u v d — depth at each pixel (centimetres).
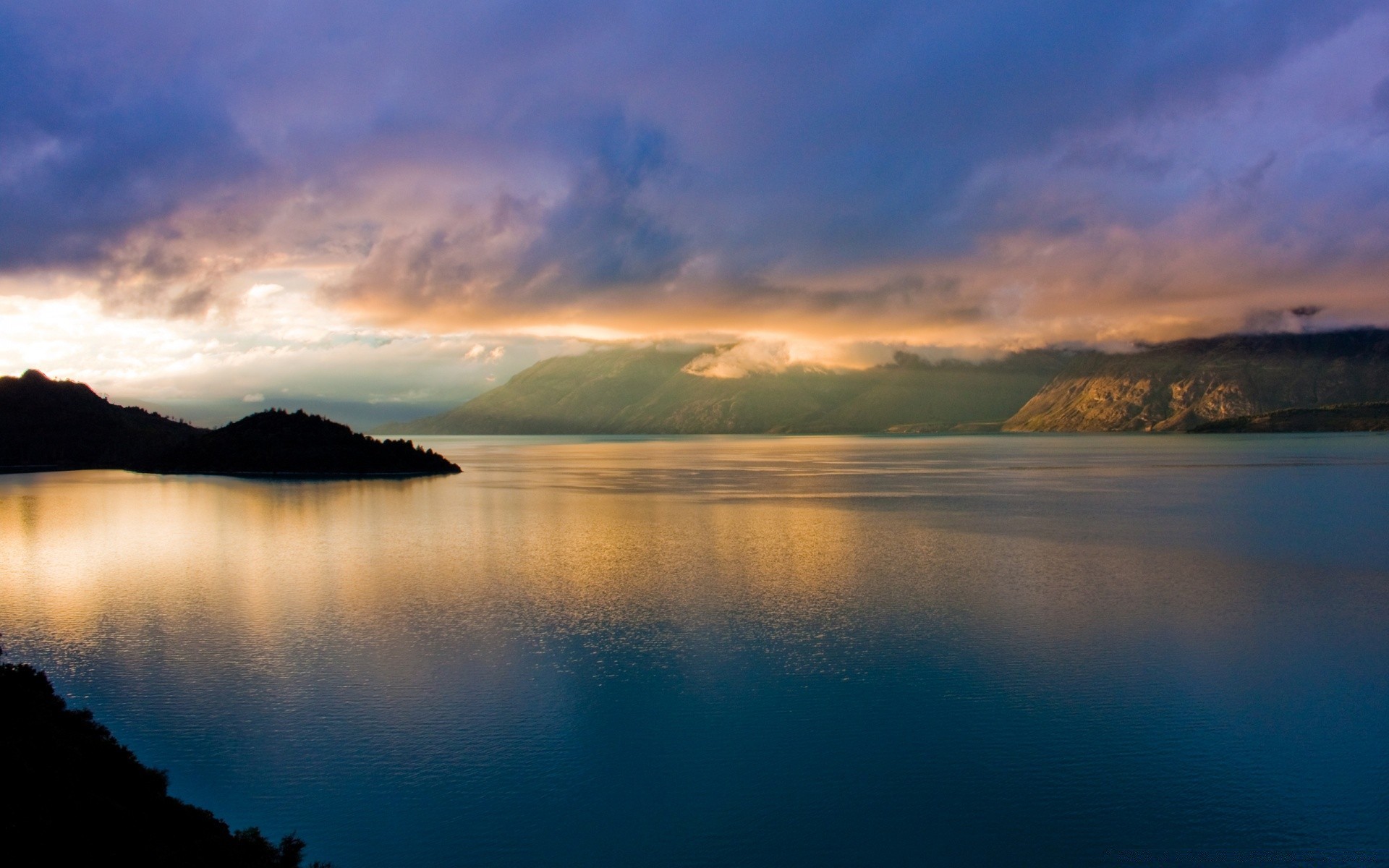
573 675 4616
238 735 3900
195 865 2659
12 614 6034
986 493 15525
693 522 11256
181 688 4472
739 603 6188
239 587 6969
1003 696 4272
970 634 5325
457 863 2972
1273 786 3397
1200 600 6200
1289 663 4734
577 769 3559
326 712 4134
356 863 2969
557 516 12062
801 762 3606
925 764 3575
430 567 7825
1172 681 4472
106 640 5338
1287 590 6538
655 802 3306
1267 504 12781
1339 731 3856
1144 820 3166
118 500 14862
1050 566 7612
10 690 3441
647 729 3916
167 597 6588
